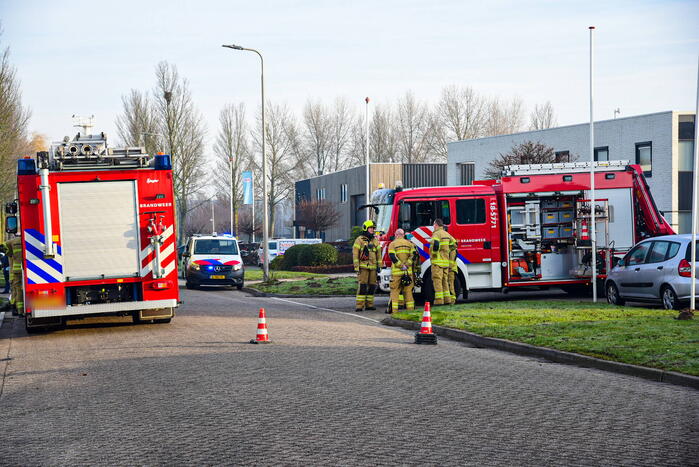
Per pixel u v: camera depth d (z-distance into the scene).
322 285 27.98
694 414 7.59
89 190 14.70
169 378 9.70
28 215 14.42
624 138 41.28
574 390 8.86
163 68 56.84
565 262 19.88
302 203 66.31
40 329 15.63
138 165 15.10
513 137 48.94
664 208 39.22
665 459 5.97
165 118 57.06
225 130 70.88
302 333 14.32
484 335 13.34
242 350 12.00
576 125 44.06
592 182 18.81
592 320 14.66
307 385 9.09
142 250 14.96
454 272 18.86
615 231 20.08
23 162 14.38
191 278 30.67
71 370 10.62
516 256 19.64
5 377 10.33
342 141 94.88
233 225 69.81
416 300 20.59
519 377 9.73
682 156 38.94
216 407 7.98
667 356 10.45
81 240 14.66
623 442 6.48
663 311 15.53
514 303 18.55
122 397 8.65
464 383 9.26
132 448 6.46
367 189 48.38
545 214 19.83
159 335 14.21
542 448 6.30
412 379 9.50
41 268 14.48
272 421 7.32
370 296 19.66
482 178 51.75
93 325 16.66
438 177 61.47
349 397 8.41
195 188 59.94
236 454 6.18
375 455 6.10
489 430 6.93
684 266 15.64
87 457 6.23
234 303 22.23
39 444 6.70
